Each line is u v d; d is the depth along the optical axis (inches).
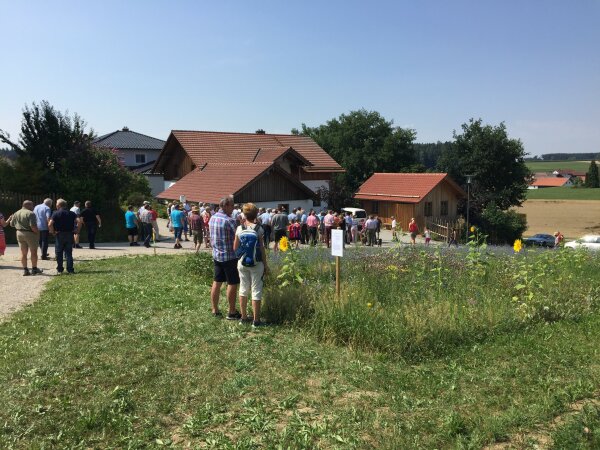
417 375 237.9
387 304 337.4
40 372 227.9
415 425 186.5
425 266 449.1
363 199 1744.6
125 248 778.8
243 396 212.8
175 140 1630.2
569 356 257.0
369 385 223.8
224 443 174.6
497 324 305.6
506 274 422.6
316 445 173.3
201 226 737.0
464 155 2003.0
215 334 285.4
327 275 422.6
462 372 241.4
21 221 476.1
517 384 224.7
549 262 486.6
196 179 1390.3
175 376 228.7
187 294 382.0
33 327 301.3
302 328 297.6
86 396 207.8
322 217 973.2
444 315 299.6
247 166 1298.0
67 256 495.2
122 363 241.4
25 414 190.7
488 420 187.3
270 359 251.4
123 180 1134.4
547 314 333.1
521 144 1955.0
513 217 1739.7
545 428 183.9
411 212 1631.4
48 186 1002.1
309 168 1632.6
